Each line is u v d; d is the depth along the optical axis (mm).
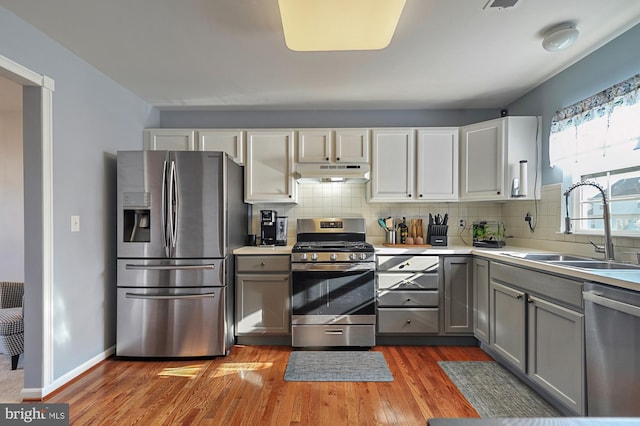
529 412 1911
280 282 2928
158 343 2633
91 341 2498
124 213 2641
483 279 2693
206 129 3268
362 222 3436
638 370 1354
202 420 1855
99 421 1846
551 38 2006
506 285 2340
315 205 3535
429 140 3227
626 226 2109
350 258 2844
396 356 2707
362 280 2855
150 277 2637
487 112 3477
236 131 3264
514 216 3246
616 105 2043
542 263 1954
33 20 1934
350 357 2686
